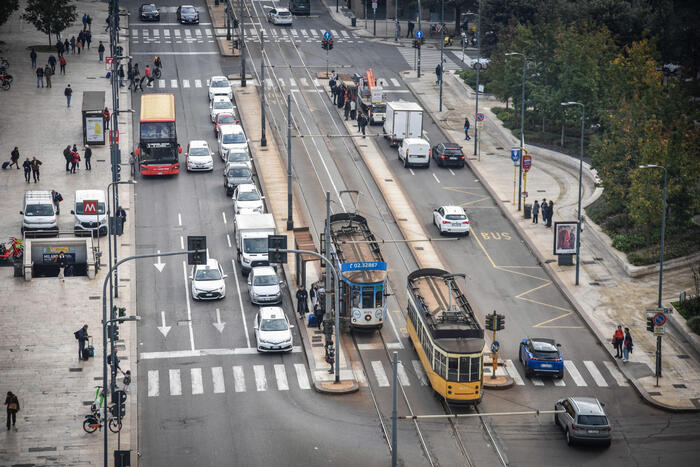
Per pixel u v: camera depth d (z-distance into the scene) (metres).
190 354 145.75
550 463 119.19
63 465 115.81
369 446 122.56
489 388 138.12
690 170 178.25
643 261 175.88
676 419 131.62
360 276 150.88
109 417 124.75
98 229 174.25
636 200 177.50
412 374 141.75
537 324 157.75
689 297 163.88
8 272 170.12
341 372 141.62
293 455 120.06
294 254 180.38
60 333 149.12
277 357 146.00
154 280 168.88
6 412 127.25
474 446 122.88
